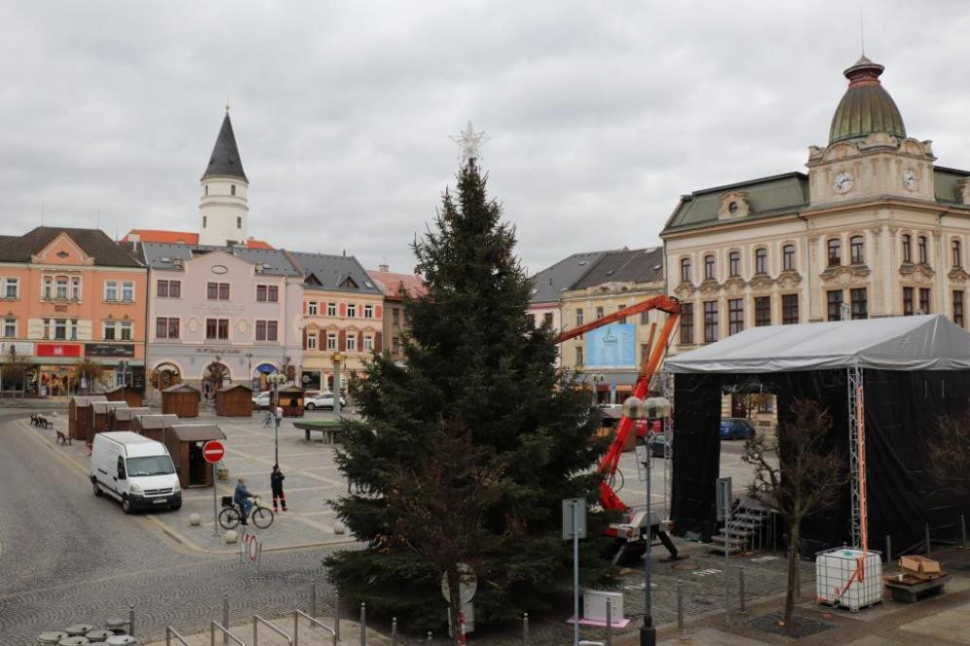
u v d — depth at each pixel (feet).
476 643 47.62
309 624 50.83
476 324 53.01
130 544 74.18
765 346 77.97
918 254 182.70
